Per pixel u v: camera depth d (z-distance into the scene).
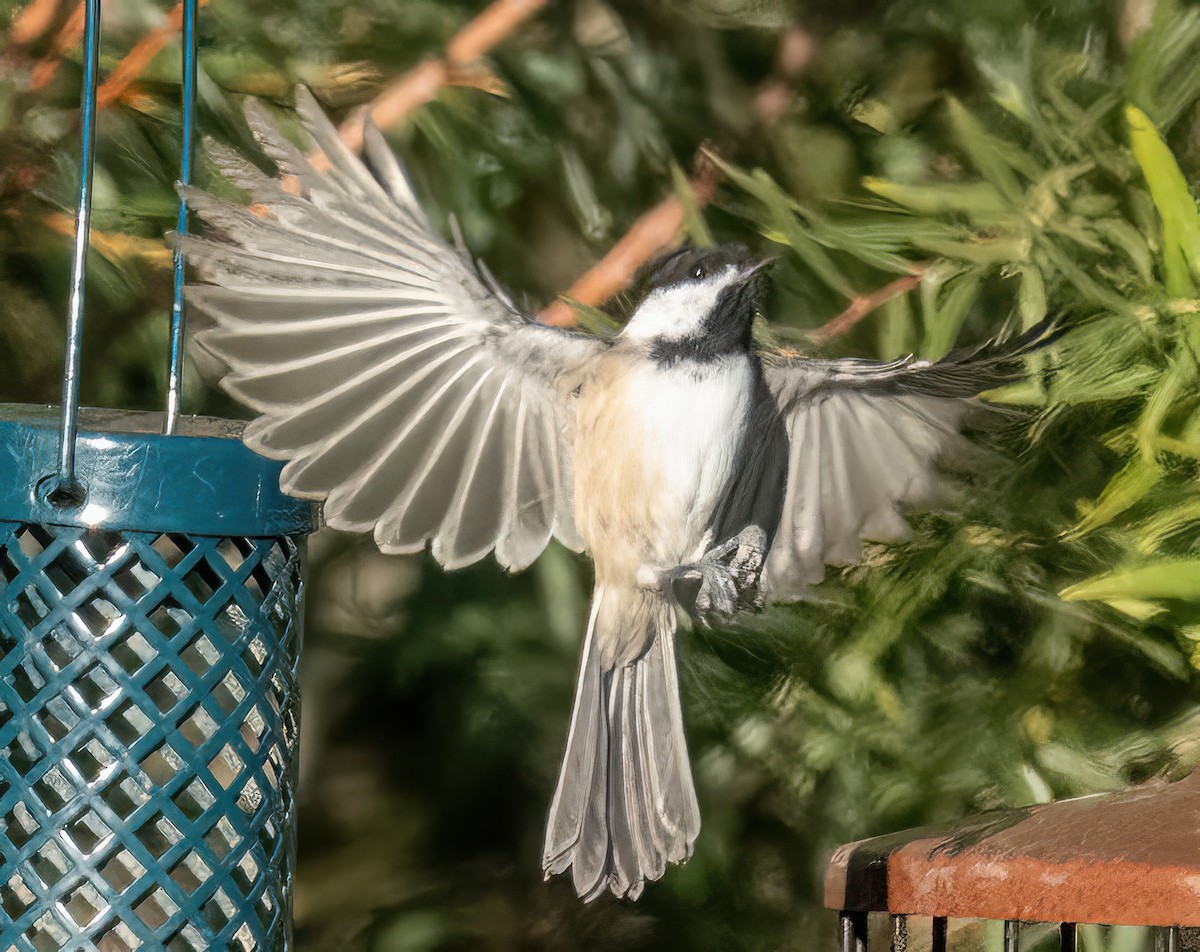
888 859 4.72
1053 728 6.49
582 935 7.89
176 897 4.84
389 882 8.00
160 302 7.32
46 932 4.86
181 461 4.82
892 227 6.23
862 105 6.95
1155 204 5.82
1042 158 6.35
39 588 4.88
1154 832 4.55
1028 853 4.52
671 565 5.58
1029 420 6.09
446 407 5.14
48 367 7.46
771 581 5.77
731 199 6.90
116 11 7.21
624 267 6.77
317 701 7.84
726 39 7.37
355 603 7.78
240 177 4.67
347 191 4.81
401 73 7.33
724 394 5.58
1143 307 5.74
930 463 5.86
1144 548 5.80
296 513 5.07
